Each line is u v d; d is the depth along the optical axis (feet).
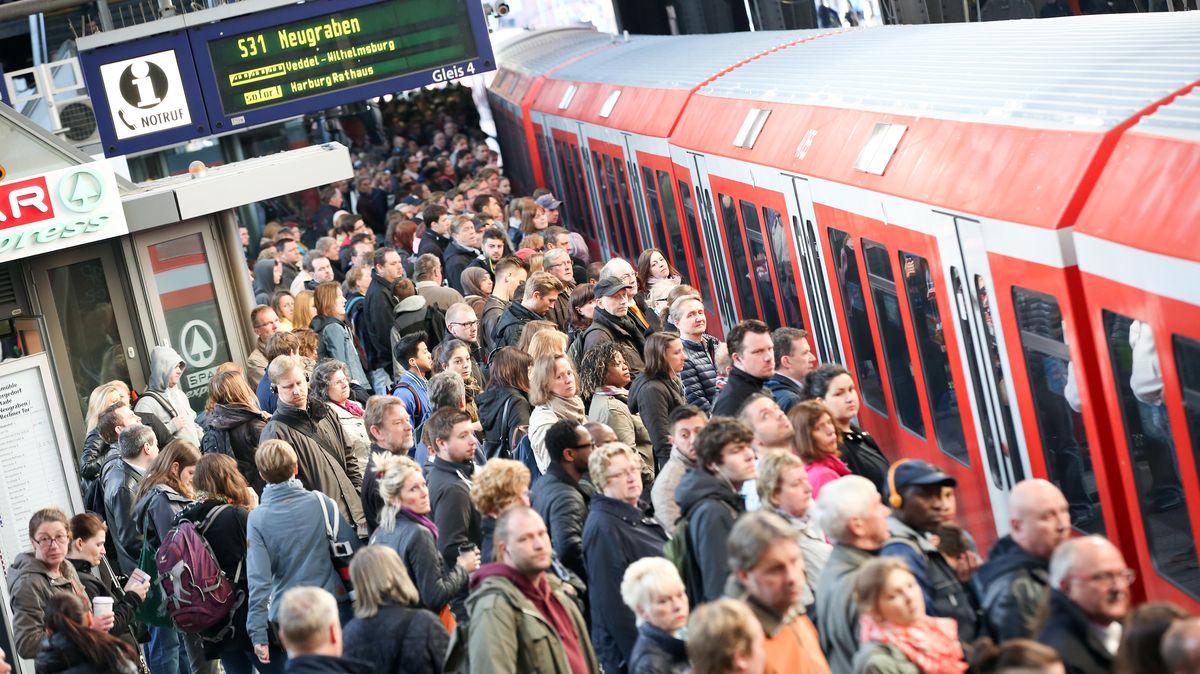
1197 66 27.84
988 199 30.17
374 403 34.86
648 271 52.37
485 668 24.41
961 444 34.40
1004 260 29.53
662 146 63.26
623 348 43.11
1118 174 26.13
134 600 36.81
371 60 57.52
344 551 33.12
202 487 35.42
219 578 34.86
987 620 22.47
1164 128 25.44
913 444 38.06
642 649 23.15
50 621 29.76
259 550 32.78
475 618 24.82
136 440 40.60
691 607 26.61
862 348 41.01
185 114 56.54
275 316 53.16
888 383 39.27
